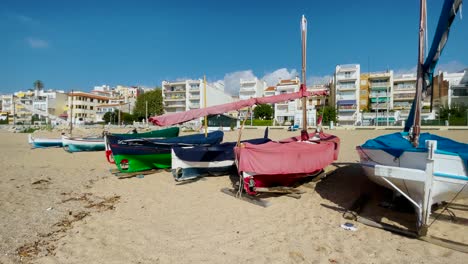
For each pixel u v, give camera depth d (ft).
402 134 22.31
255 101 23.04
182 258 11.84
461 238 13.14
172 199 20.77
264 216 16.87
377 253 11.95
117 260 11.75
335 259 11.58
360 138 71.61
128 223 15.96
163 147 31.04
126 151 29.07
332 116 157.89
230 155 29.48
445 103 137.69
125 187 24.67
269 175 20.75
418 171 12.99
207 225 15.53
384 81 178.19
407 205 17.16
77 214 17.61
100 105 243.40
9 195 22.03
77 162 39.47
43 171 32.53
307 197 20.45
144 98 214.69
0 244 13.32
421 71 17.40
